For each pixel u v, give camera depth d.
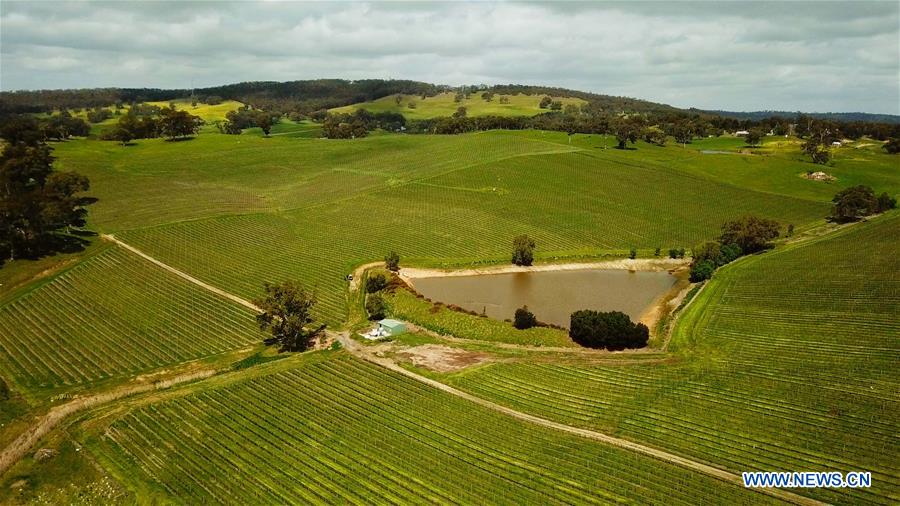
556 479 53.25
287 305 81.62
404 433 61.50
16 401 70.00
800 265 108.81
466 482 53.34
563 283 111.62
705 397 65.38
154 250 121.50
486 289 108.12
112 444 60.94
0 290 100.12
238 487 53.81
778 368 70.75
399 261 119.50
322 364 77.44
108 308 95.81
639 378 70.69
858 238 124.50
